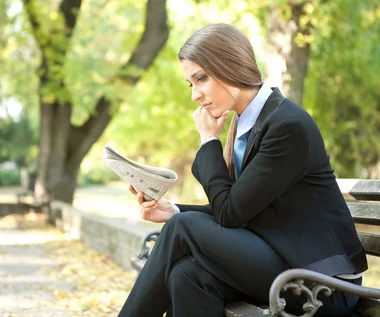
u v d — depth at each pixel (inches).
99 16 840.3
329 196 137.6
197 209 161.8
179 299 134.0
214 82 141.7
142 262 190.1
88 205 1333.7
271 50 522.6
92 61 697.6
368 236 158.9
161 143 1219.9
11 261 406.6
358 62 723.4
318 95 762.2
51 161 729.0
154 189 148.9
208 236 135.0
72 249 471.5
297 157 133.3
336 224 136.8
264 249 134.6
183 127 1023.6
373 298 131.5
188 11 898.7
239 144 145.7
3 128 1717.5
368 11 708.0
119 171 149.7
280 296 133.3
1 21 702.5
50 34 687.7
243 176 135.2
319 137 138.4
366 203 164.7
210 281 134.5
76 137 738.8
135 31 812.0
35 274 351.9
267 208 137.6
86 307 258.2
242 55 141.9
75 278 337.7
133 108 995.9
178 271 134.9
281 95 142.4
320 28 595.5
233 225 136.6
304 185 136.5
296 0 501.4
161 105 1005.8
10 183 1962.4
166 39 723.4
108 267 377.7
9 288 303.7
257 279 133.7
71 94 693.9
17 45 751.7
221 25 143.9
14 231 619.2
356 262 137.8
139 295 138.9
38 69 716.7
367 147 775.7
